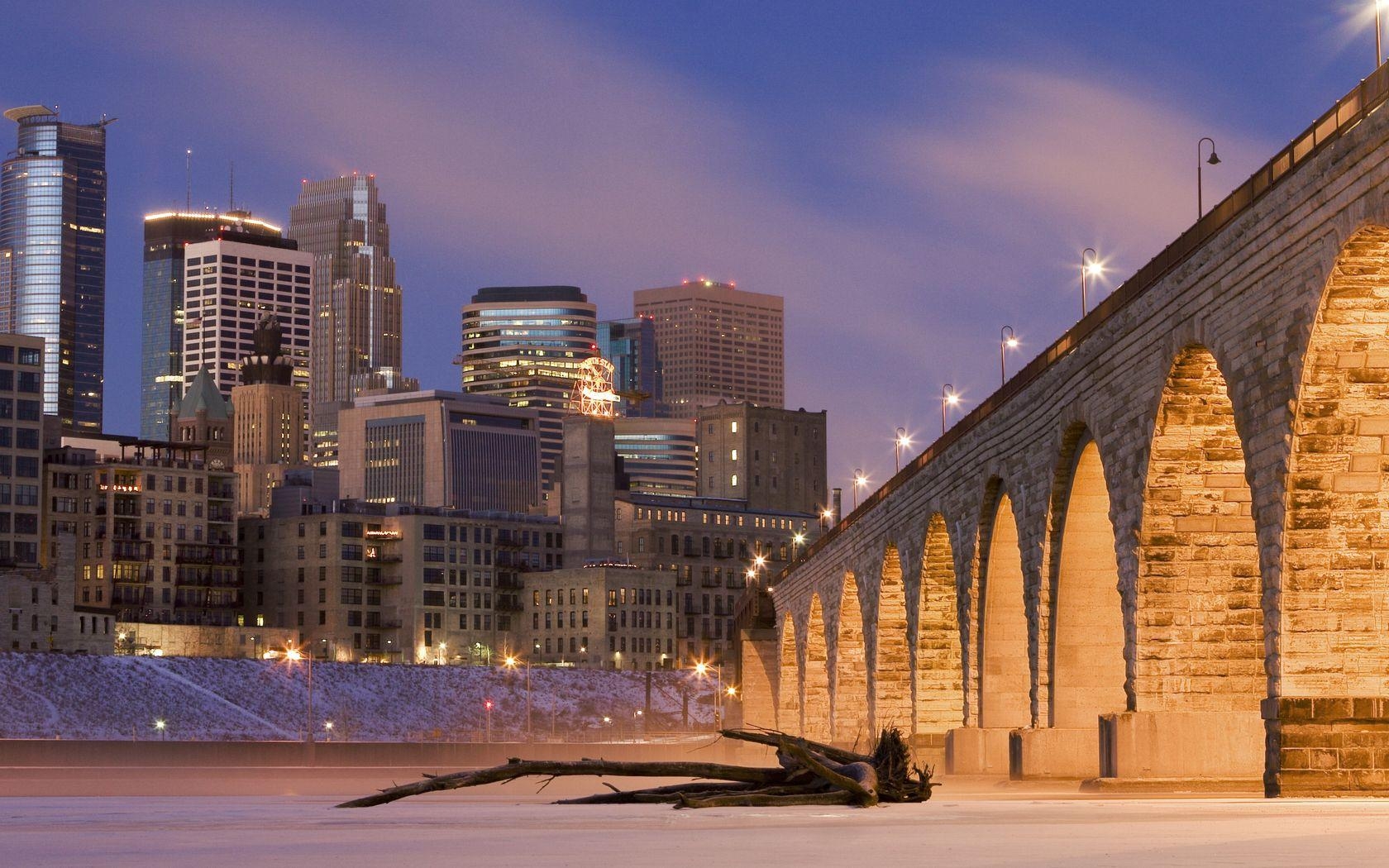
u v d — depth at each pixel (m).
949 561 91.38
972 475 80.12
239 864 22.77
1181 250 53.38
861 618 124.94
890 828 29.77
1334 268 43.25
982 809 37.88
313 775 136.75
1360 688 46.88
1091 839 26.45
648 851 24.48
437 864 22.44
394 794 43.78
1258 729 57.25
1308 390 45.56
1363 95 41.91
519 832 29.50
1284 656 47.00
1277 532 47.03
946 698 92.69
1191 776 57.16
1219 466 56.28
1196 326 52.25
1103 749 58.88
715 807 39.75
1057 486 67.50
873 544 107.44
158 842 27.86
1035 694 69.94
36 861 23.77
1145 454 56.81
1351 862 21.67
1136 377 57.56
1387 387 45.41
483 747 172.25
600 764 43.09
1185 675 57.47
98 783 112.81
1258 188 47.62
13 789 99.12
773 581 172.38
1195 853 23.42
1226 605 57.62
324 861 23.08
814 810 37.84
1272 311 46.97
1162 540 57.22
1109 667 68.00
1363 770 46.69
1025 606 71.62
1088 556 67.88
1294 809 36.25
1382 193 40.53
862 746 122.50
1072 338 64.62
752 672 181.12
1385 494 46.41
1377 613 46.75
